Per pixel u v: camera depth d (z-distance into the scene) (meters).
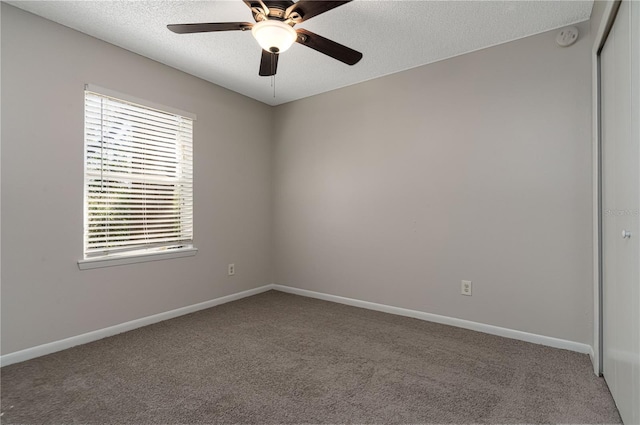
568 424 1.55
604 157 1.96
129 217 2.76
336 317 3.08
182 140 3.14
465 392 1.81
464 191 2.77
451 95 2.83
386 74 3.21
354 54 2.14
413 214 3.05
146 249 2.89
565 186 2.35
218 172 3.49
